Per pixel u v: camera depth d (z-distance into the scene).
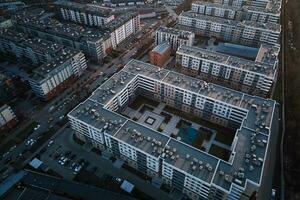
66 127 196.00
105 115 169.62
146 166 155.50
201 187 135.50
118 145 158.00
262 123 160.38
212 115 192.50
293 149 167.75
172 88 196.88
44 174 164.00
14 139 187.88
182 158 142.12
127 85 196.88
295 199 144.38
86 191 154.38
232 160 139.75
